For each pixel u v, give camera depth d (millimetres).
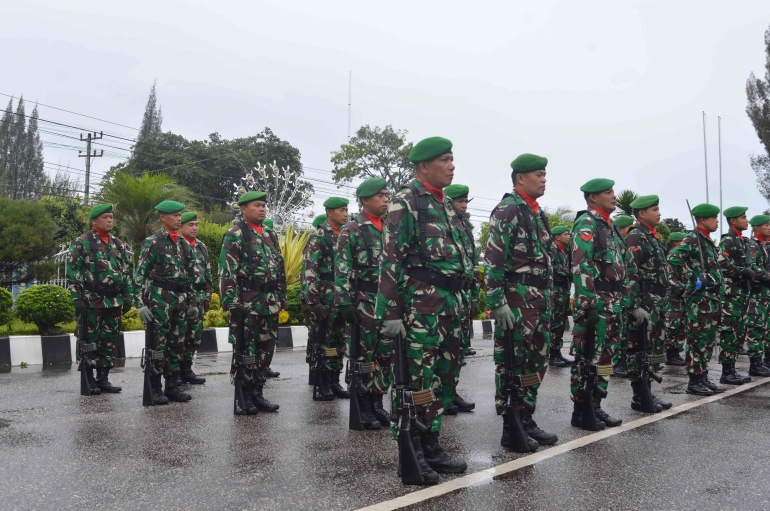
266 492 3746
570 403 6793
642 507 3527
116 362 10023
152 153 39406
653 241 6766
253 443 4973
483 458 4562
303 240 15102
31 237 12516
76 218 26094
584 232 5504
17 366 9141
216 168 39250
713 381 8391
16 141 65312
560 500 3631
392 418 4082
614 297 5574
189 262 7328
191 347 8133
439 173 4285
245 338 6254
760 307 8789
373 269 5973
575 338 5551
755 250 8281
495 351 4965
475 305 5348
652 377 6477
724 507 3539
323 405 6707
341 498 3637
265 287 6312
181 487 3840
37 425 5535
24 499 3625
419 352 4059
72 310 10102
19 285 14352
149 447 4809
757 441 5066
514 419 4746
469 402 6566
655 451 4746
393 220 4102
